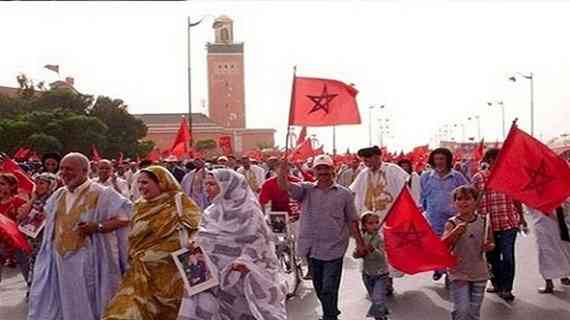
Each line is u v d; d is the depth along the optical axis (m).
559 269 8.45
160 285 5.54
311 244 6.51
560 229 8.41
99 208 5.80
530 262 10.93
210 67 100.50
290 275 9.29
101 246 5.82
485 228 5.89
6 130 42.91
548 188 5.80
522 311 7.53
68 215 5.79
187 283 5.41
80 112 53.03
